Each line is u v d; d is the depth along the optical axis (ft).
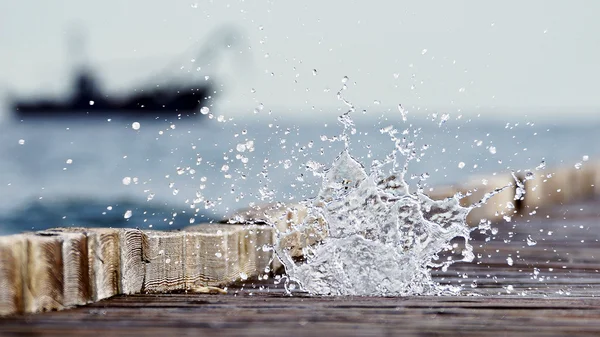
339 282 15.57
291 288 16.30
